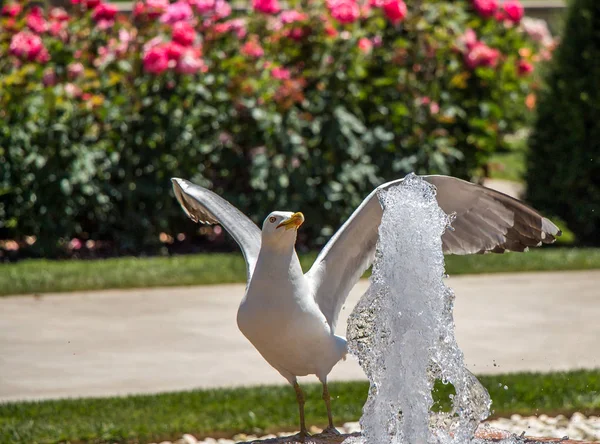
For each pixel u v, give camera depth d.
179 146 11.99
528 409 6.66
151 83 12.04
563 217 13.82
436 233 4.43
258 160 12.16
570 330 8.70
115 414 6.50
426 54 12.99
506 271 11.34
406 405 4.43
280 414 6.58
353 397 6.96
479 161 13.84
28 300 9.84
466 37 13.20
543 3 30.34
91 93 12.16
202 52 12.34
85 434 6.12
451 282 10.84
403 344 4.43
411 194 4.45
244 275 10.80
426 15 13.20
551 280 10.94
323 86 12.57
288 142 12.15
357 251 4.94
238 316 4.62
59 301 9.81
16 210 11.63
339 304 5.01
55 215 11.73
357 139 12.60
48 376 7.40
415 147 12.80
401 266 4.42
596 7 13.44
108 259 11.68
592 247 13.30
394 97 12.91
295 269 4.54
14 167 11.58
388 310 4.45
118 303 9.73
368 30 13.07
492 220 4.94
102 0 12.49
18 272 10.75
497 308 9.55
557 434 6.12
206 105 12.25
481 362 7.71
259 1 12.68
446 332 4.44
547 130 13.70
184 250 12.49
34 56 11.58
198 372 7.56
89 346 8.20
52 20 12.48
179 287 10.47
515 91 14.30
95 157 11.91
